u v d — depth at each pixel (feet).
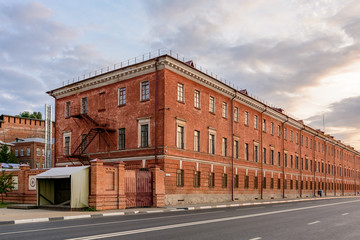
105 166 74.13
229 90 127.24
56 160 128.98
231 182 126.93
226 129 126.31
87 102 120.16
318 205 104.53
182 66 103.35
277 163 169.27
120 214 66.69
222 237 34.86
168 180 94.84
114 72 110.22
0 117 310.65
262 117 156.04
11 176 95.45
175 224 45.96
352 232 40.75
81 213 63.72
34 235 35.70
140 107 102.78
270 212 71.10
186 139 104.42
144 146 100.83
